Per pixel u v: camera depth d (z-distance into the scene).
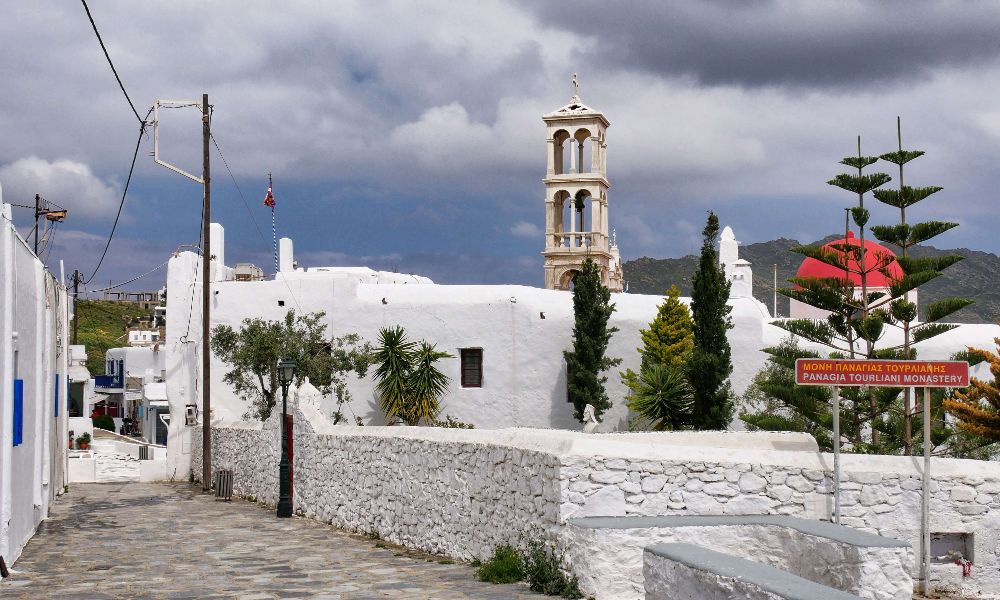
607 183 50.59
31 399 17.50
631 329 35.22
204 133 32.19
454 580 13.06
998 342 24.97
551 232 49.84
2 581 13.22
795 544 11.52
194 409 37.28
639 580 11.38
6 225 13.62
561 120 50.12
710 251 31.08
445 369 35.06
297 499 23.27
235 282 36.72
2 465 13.83
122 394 68.00
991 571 13.02
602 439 12.72
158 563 14.94
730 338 34.31
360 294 35.69
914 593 12.91
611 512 12.17
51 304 22.58
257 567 14.48
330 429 21.62
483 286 35.69
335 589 12.41
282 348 33.28
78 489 31.81
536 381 34.62
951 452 24.66
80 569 14.33
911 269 24.34
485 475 14.42
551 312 34.94
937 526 13.00
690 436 17.36
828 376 13.05
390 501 17.94
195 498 28.17
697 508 12.47
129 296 116.06
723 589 7.93
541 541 12.52
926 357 32.72
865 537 10.87
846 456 13.05
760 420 26.50
